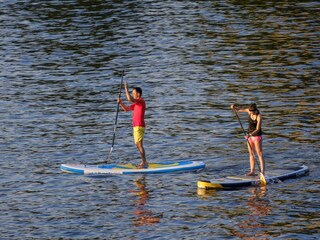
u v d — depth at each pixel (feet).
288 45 480.23
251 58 452.35
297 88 381.19
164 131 318.24
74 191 247.91
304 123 321.11
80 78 422.00
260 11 595.88
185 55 467.93
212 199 237.45
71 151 293.43
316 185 247.91
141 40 514.68
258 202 233.96
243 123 326.65
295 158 277.44
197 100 367.25
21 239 210.59
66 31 551.18
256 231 212.02
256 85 390.83
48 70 442.09
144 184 253.44
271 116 333.83
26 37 534.37
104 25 568.00
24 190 249.55
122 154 289.12
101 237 210.79
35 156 287.07
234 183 247.09
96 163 278.46
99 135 315.58
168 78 414.21
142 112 267.18
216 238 208.13
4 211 231.30
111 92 390.42
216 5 632.38
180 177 259.60
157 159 281.33
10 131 321.52
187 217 223.71
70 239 209.97
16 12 631.15
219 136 309.42
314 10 589.32
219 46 487.61
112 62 457.27
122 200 238.89
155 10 621.31
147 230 214.90
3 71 440.86
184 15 595.06
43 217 226.17
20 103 369.71
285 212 225.35
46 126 329.31
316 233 209.77
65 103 369.50
